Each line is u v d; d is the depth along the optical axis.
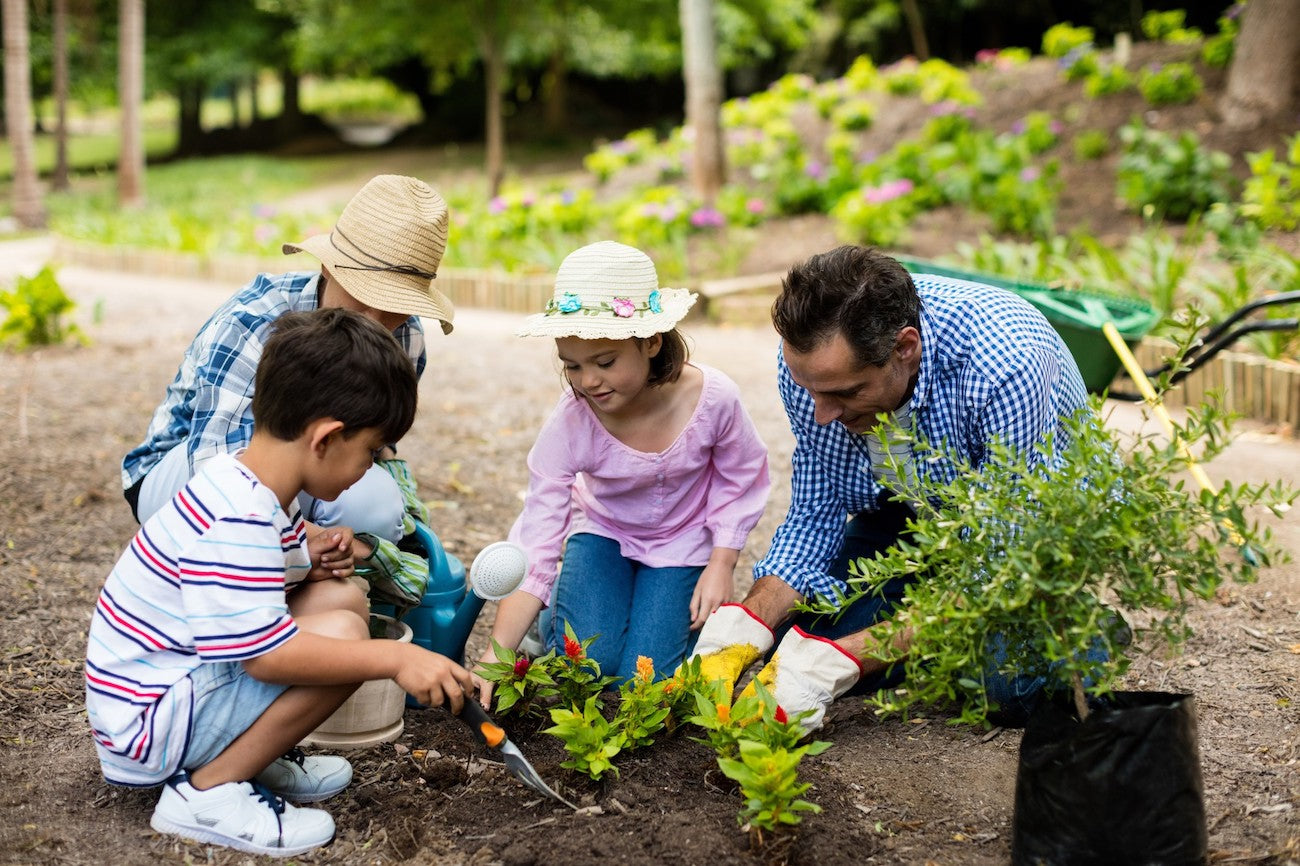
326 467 2.30
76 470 5.07
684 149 12.76
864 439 2.92
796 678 2.67
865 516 3.25
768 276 9.04
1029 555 2.10
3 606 3.56
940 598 2.19
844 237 9.49
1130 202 9.10
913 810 2.50
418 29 16.20
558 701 2.88
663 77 24.41
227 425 2.82
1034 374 2.65
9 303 7.71
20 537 4.21
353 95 43.19
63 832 2.38
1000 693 2.80
